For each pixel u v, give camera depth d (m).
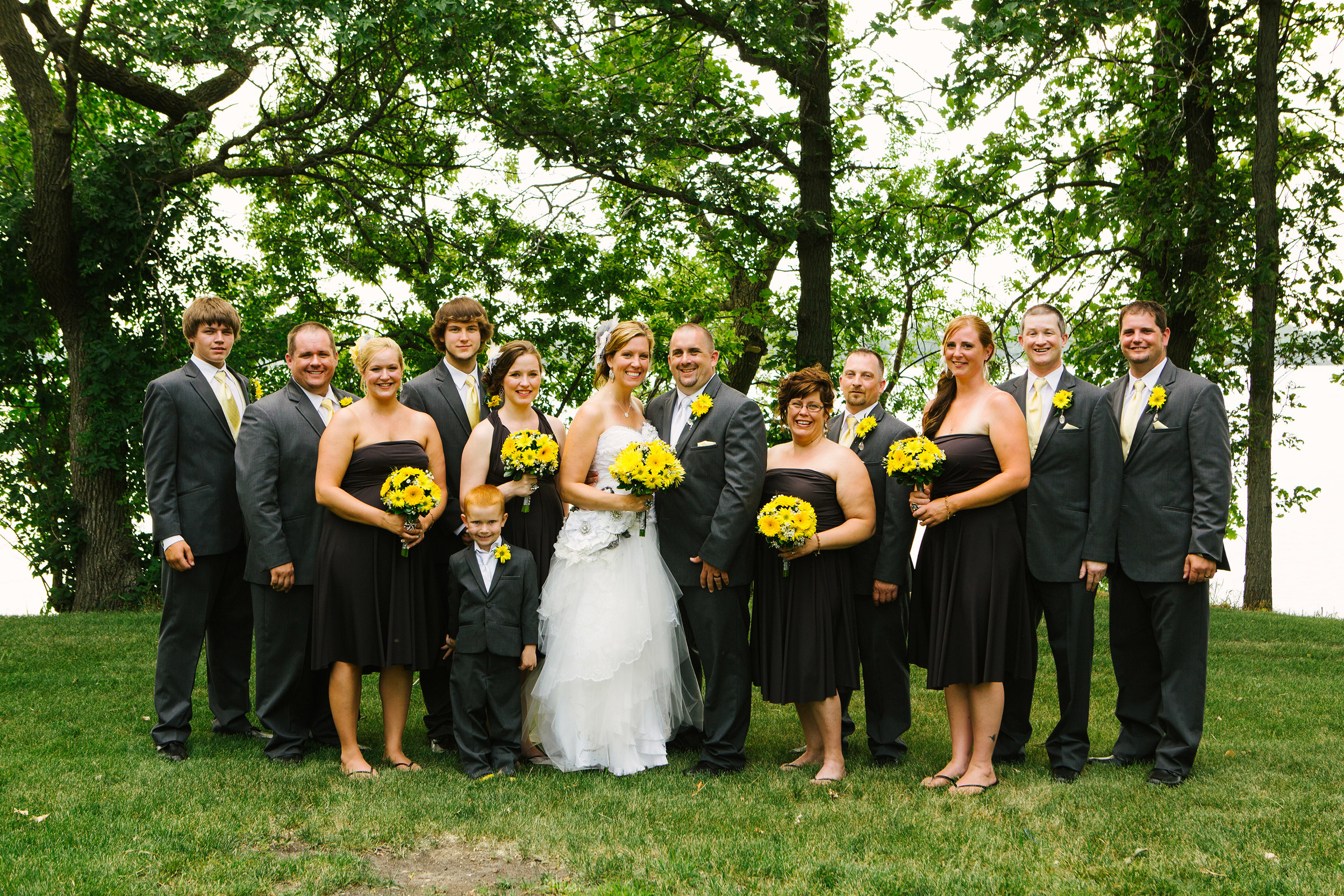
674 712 4.72
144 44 10.31
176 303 12.87
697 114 11.94
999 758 4.68
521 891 3.15
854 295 15.47
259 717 4.62
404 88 12.91
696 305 17.30
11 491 12.59
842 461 4.58
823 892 3.12
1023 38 7.76
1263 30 10.63
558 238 14.18
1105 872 3.25
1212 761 4.58
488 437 4.75
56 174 11.11
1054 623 4.45
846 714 5.25
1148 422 4.37
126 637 7.95
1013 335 13.29
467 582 4.44
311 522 4.59
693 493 4.55
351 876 3.19
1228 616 9.93
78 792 3.96
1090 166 12.45
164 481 4.61
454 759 4.69
